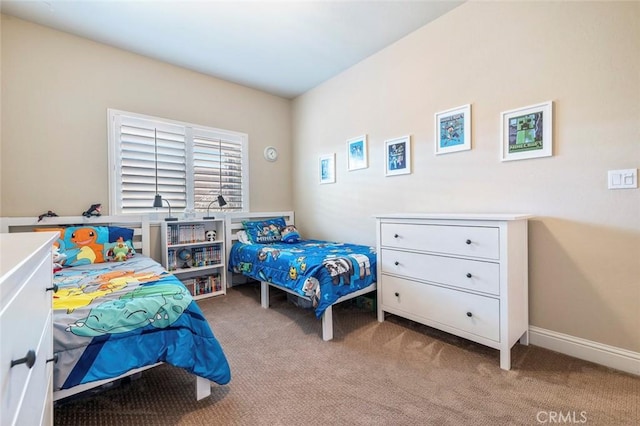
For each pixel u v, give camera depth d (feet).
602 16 5.43
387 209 9.65
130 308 4.12
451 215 6.18
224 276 10.70
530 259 6.39
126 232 8.55
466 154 7.51
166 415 4.29
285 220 13.16
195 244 10.12
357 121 10.61
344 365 5.65
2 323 1.48
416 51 8.57
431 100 8.25
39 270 2.52
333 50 9.58
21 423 1.85
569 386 4.86
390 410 4.38
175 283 5.36
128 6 7.26
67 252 7.36
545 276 6.19
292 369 5.54
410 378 5.18
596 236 5.56
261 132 12.86
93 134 8.80
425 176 8.50
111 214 9.07
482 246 5.71
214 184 11.39
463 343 6.48
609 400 4.50
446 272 6.32
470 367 5.51
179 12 7.50
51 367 3.24
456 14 7.59
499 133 6.86
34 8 7.32
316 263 7.10
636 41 5.11
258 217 12.49
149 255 9.54
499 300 5.48
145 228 9.43
